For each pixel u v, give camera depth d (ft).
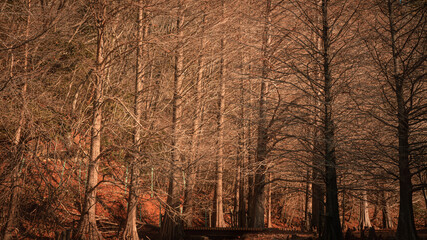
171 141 57.26
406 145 46.01
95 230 47.67
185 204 67.77
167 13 56.29
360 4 56.80
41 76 49.93
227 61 80.28
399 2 52.80
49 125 51.62
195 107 72.90
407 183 45.01
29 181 48.85
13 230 43.29
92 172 49.85
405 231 43.14
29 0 47.65
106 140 63.62
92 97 58.54
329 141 50.62
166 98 71.56
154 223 73.26
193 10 67.77
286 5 74.02
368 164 54.54
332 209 48.42
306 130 61.16
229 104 84.12
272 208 118.42
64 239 43.78
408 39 47.21
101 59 52.80
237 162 84.28
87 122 56.70
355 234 51.98
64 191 52.24
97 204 67.51
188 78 78.95
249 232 60.75
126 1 53.47
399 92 46.83
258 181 69.62
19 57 47.39
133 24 64.80
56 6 49.52
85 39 70.38
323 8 55.62
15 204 42.70
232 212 92.79
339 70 58.13
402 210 44.24
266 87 69.97
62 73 58.95
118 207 70.90
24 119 45.78
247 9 77.82
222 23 68.08
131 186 51.34
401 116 46.16
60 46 59.26
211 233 61.31
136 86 58.54
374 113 52.39
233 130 79.00
